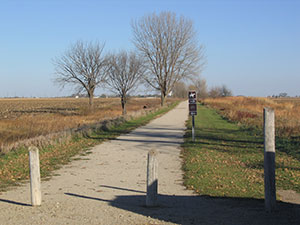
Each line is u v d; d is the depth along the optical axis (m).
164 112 45.47
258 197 7.59
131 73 35.75
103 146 16.31
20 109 58.62
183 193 8.01
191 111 17.66
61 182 9.33
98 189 8.45
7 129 22.78
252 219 5.75
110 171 10.92
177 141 18.05
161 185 8.93
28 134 20.23
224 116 37.62
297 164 11.59
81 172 10.76
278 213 6.13
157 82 54.09
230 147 15.57
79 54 37.47
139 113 35.59
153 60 53.25
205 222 5.57
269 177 6.19
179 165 11.82
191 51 53.31
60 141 16.34
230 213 6.17
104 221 5.64
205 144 16.52
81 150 15.13
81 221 5.64
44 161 12.33
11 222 5.58
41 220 5.68
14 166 11.20
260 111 42.28
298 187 8.57
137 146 16.34
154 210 6.38
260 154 13.64
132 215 6.02
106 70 37.44
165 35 52.16
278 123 24.28
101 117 34.78
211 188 8.45
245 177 9.72
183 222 5.59
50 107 64.88
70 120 30.23
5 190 8.33
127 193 8.01
